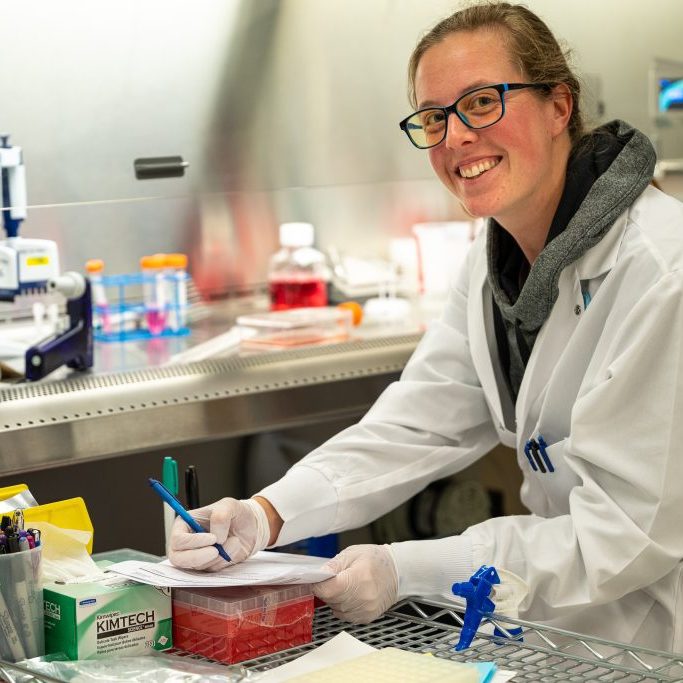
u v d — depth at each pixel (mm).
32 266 2234
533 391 1588
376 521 2674
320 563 1379
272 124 2814
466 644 1214
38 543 1218
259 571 1301
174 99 2668
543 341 1561
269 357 2492
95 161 2594
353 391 2496
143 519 2398
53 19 2492
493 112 1473
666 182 3377
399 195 3156
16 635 1193
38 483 2250
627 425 1394
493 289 1636
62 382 2246
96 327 2682
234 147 2771
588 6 3166
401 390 1764
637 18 3252
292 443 2584
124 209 2734
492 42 1488
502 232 1675
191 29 2662
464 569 1428
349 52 2881
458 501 2773
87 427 2145
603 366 1432
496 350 1704
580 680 1124
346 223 3090
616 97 3258
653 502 1366
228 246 2918
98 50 2555
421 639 1256
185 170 2709
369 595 1317
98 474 2326
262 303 2986
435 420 1737
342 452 1646
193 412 2271
